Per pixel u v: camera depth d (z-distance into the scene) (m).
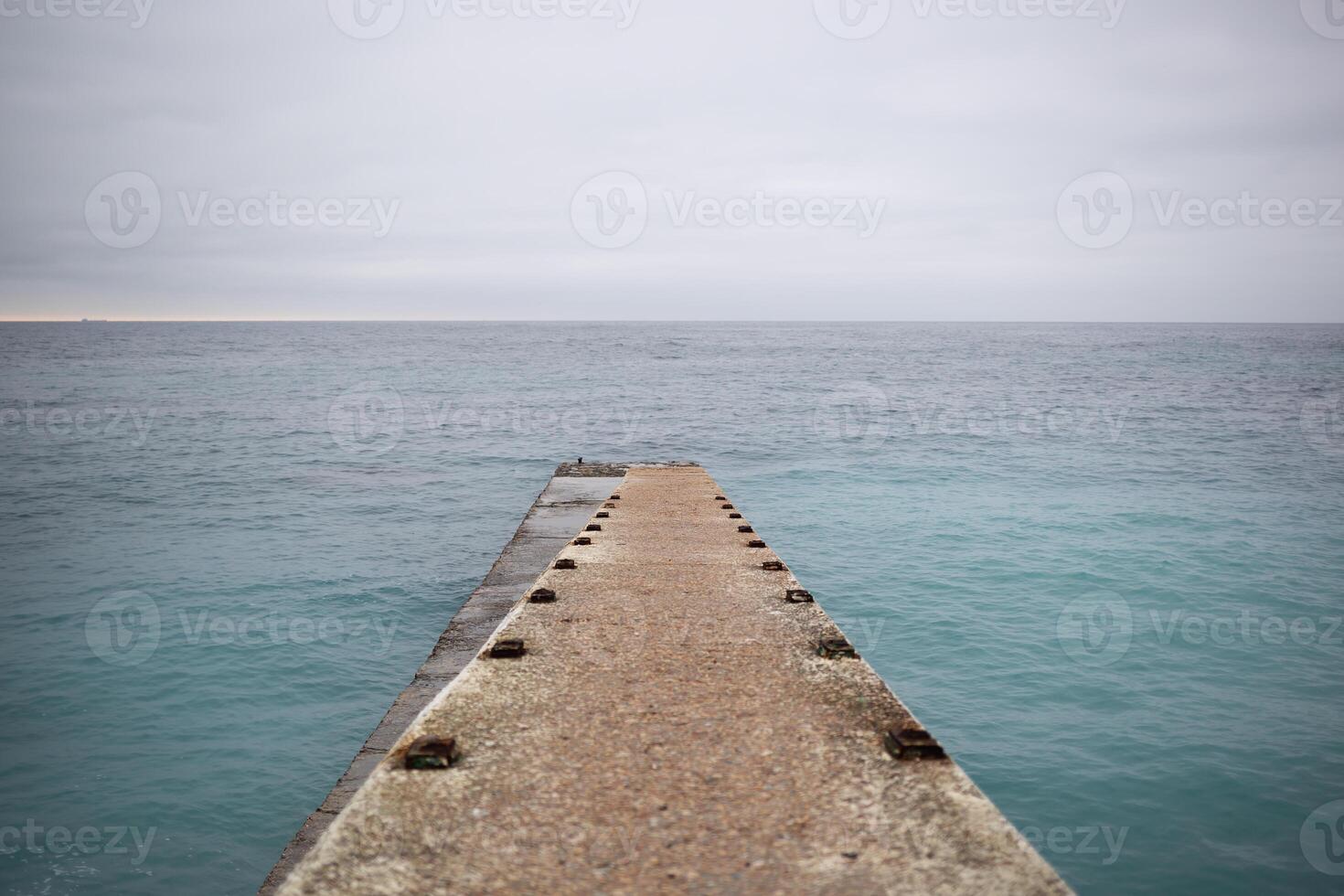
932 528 16.38
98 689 9.04
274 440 30.59
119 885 5.88
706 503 9.55
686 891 1.96
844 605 11.73
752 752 2.77
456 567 14.10
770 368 74.75
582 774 2.60
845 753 2.75
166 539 15.93
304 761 7.62
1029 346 128.12
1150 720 8.20
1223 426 33.94
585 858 2.12
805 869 2.06
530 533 11.57
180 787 7.15
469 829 2.26
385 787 2.51
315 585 12.98
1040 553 14.50
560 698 3.27
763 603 4.81
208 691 9.04
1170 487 20.75
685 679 3.49
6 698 8.85
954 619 11.15
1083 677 9.25
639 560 6.06
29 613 11.56
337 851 2.14
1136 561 13.98
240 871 6.07
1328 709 8.47
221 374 66.75
